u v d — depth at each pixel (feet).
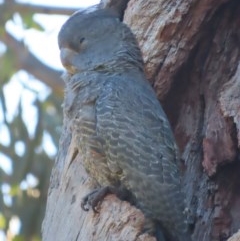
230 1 41.45
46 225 40.14
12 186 68.13
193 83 41.83
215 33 41.83
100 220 36.68
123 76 37.88
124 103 36.76
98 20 38.93
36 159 69.05
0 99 69.92
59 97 74.54
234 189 40.16
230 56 41.83
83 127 36.99
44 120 70.13
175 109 41.86
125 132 36.27
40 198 68.03
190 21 41.16
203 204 40.19
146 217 35.88
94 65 38.42
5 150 69.36
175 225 35.58
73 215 38.52
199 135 41.29
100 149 36.70
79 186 39.32
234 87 39.81
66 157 40.78
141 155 36.01
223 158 39.83
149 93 37.70
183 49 41.27
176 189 35.86
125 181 36.37
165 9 41.29
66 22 39.24
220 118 39.91
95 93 37.14
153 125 36.60
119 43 38.65
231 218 39.88
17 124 69.72
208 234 39.78
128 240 35.65
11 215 67.67
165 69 41.19
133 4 41.93
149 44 41.22
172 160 36.40
